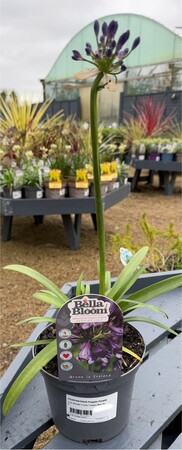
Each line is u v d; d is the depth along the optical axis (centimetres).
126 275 75
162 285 75
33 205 229
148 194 459
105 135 502
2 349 140
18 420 68
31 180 227
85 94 987
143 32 839
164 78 813
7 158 252
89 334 56
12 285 197
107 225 308
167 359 85
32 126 332
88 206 238
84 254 245
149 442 65
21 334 151
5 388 70
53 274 210
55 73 1102
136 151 461
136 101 834
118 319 56
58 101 1080
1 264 224
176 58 775
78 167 247
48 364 64
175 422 79
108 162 274
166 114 764
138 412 70
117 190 274
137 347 68
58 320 54
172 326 96
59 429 66
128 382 61
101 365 57
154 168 435
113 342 56
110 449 63
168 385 77
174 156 432
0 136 302
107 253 239
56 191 232
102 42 52
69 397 60
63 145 279
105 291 74
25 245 262
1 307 173
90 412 61
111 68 53
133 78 864
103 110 952
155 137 526
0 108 351
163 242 249
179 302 109
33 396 75
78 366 57
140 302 69
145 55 848
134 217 337
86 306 54
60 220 333
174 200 420
